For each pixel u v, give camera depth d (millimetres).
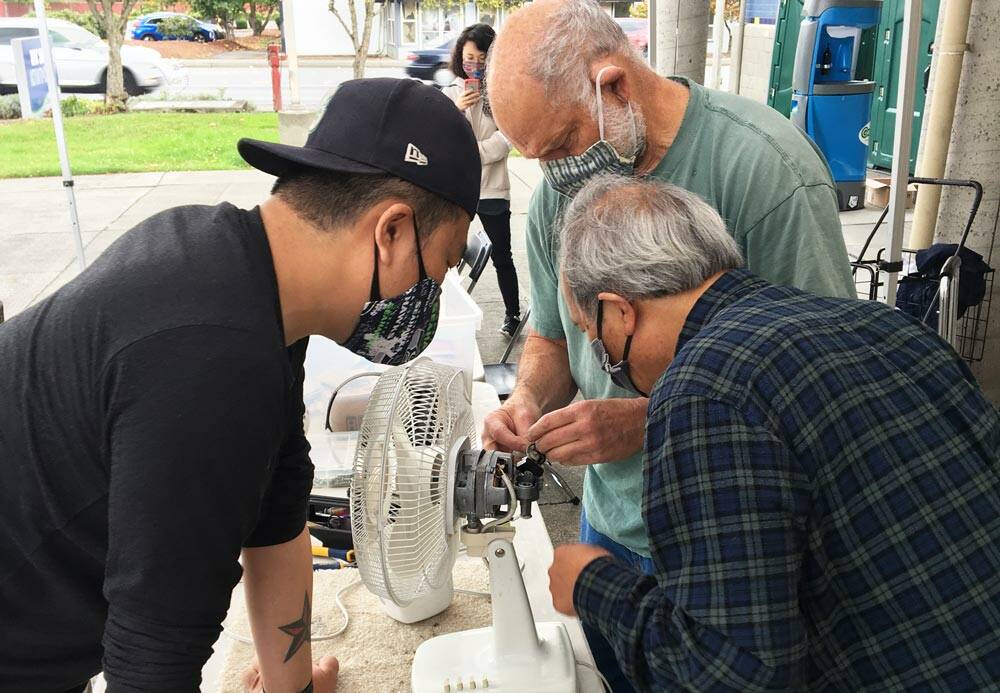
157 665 804
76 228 4258
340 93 955
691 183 1404
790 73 7176
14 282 5469
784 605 885
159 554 793
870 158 7535
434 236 980
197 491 795
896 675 920
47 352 854
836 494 910
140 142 9914
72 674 1075
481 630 1372
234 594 1539
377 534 1071
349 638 1425
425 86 979
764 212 1336
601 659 1693
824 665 961
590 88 1334
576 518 3197
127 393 795
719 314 1022
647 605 1014
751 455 893
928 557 906
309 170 925
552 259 1693
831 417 916
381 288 966
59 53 11844
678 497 916
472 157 992
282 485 1185
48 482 876
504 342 4754
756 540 881
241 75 14102
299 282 935
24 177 8391
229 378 804
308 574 1255
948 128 3537
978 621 901
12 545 916
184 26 16188
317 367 2035
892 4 6965
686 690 951
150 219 938
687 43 3426
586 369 1678
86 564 945
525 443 1434
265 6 16109
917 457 928
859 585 918
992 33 3332
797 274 1325
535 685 1264
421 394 1157
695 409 917
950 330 3125
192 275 840
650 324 1083
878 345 1001
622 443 1378
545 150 1388
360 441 1110
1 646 986
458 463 1189
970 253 3240
